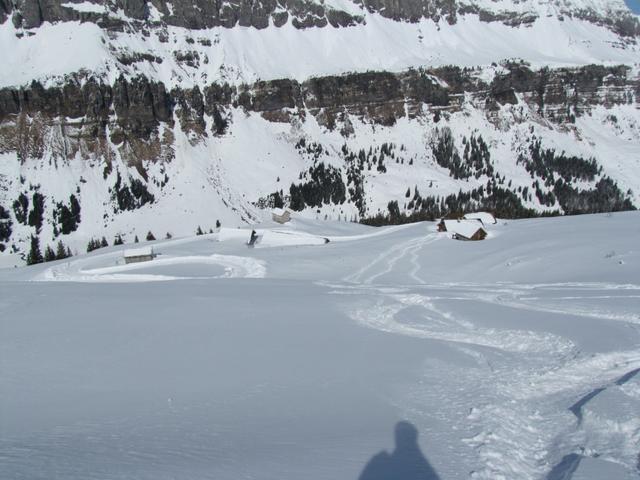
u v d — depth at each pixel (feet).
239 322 73.56
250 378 46.34
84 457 27.22
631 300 78.89
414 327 69.36
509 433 31.63
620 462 26.20
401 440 30.53
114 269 260.42
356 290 112.98
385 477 24.93
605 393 35.70
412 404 38.11
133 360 53.83
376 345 58.34
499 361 49.83
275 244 312.29
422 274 195.31
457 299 91.20
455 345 57.52
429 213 558.97
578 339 54.49
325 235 346.95
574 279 132.36
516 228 280.10
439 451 28.76
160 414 36.65
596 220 269.64
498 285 125.39
